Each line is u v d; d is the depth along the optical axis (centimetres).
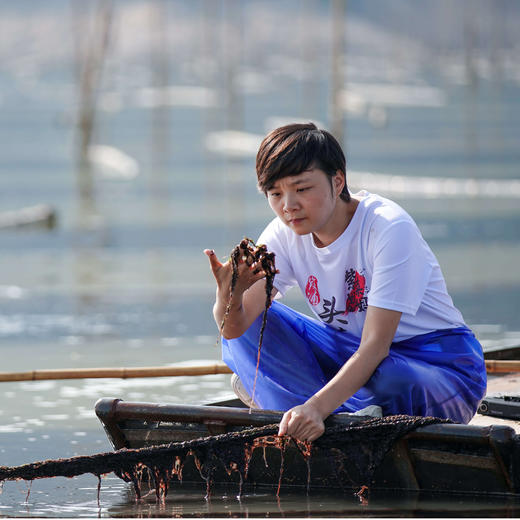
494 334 1501
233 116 8388
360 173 4931
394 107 12762
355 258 723
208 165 5956
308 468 698
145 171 5559
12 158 6406
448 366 725
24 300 1966
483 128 9150
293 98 14262
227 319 718
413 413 713
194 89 15762
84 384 1185
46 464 702
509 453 648
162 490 707
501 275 2133
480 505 650
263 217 3441
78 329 1641
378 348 692
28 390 1151
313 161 682
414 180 4578
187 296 1978
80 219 3497
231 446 700
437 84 17988
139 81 18325
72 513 677
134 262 2488
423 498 673
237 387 789
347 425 678
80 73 6500
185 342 1502
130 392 1131
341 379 683
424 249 716
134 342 1512
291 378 750
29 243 2900
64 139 8075
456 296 1883
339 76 4631
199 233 3039
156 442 752
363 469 681
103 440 898
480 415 852
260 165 695
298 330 768
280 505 675
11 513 678
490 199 3850
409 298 697
